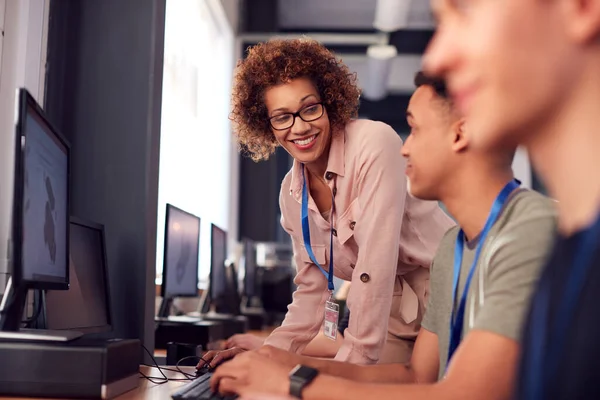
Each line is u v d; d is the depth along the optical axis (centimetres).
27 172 132
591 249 41
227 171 597
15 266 127
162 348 290
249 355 118
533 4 39
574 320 41
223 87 597
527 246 98
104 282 206
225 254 435
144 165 241
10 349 130
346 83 187
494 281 99
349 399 102
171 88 421
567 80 39
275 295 568
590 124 40
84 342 138
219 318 370
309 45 187
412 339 186
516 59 39
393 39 928
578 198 42
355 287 168
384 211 169
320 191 193
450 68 42
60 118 243
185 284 338
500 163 104
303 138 182
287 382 110
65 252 165
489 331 94
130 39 246
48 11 224
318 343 249
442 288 124
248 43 653
